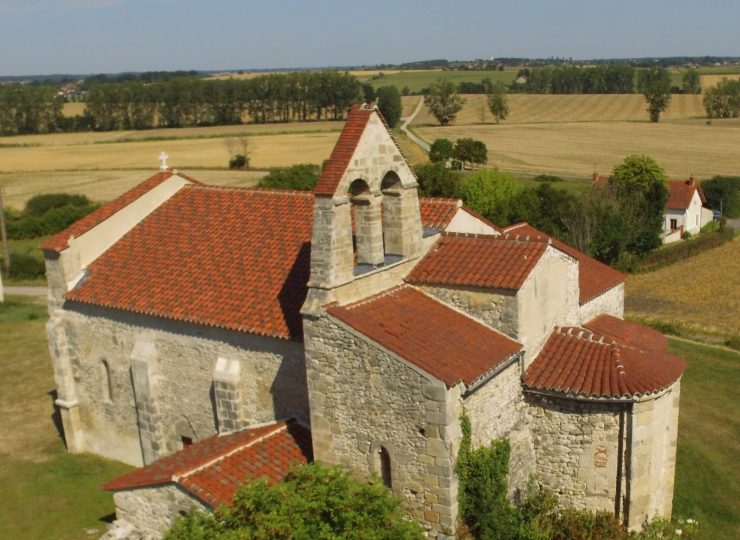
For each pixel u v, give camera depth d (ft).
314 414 69.21
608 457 70.85
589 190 250.16
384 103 527.40
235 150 400.88
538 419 74.13
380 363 64.34
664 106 562.66
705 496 88.33
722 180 320.29
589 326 91.09
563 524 70.08
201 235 94.73
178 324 84.23
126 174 370.94
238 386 79.66
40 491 91.25
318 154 384.47
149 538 71.77
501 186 251.39
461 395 63.98
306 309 67.41
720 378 126.00
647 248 230.27
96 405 97.60
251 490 58.75
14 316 183.93
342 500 57.41
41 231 297.33
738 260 224.94
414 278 76.59
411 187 76.18
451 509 63.52
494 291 72.64
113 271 95.09
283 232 88.84
